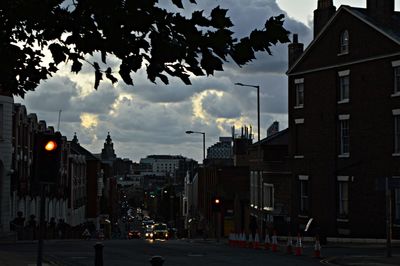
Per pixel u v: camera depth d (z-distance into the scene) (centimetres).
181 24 636
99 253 2055
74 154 10506
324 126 5359
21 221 5925
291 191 5756
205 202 10006
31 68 762
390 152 4747
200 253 3769
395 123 4738
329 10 5684
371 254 3519
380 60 4834
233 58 654
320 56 5403
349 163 5100
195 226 11312
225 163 13238
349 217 5072
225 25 638
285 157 6391
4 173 5744
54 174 1443
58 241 5828
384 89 4800
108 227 12925
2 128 5709
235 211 8256
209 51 648
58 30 673
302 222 5584
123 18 639
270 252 3878
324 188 5347
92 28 662
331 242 5122
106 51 669
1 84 772
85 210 11438
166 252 3866
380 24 4906
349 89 5122
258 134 5612
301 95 5672
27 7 664
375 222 4844
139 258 3378
